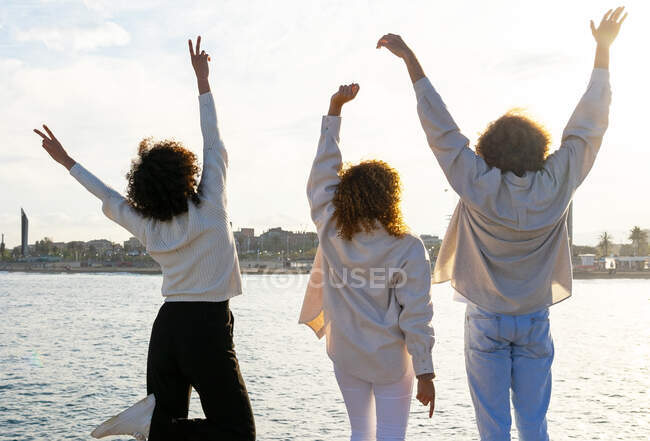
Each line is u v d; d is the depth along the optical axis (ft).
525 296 9.39
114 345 82.12
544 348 9.71
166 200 9.09
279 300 180.04
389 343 9.25
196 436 8.89
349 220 9.16
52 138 10.36
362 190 9.02
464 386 46.06
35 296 219.61
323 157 9.93
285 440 33.30
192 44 10.37
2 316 132.16
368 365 9.35
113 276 518.78
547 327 9.80
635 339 80.79
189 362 9.01
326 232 9.57
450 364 57.26
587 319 116.67
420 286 9.16
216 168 9.70
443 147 9.32
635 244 574.56
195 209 9.19
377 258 9.22
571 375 51.93
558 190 9.28
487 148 9.50
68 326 109.81
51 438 35.76
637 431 33.12
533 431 9.63
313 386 49.14
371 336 9.30
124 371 59.98
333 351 9.63
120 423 9.11
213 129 10.07
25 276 518.37
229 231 9.53
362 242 9.27
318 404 42.27
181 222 9.21
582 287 293.02
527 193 9.14
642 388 45.42
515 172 9.32
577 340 80.23
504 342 9.68
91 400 46.16
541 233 9.26
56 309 154.10
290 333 91.91
